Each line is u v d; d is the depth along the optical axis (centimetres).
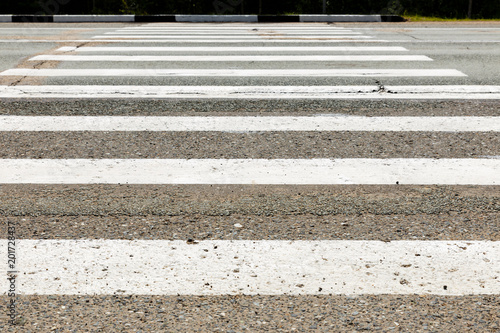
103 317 263
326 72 780
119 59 875
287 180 426
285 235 344
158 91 673
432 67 816
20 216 365
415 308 271
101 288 287
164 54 923
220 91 675
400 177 431
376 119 566
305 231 349
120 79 733
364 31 1278
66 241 335
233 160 465
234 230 350
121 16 1555
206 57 896
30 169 443
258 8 1695
